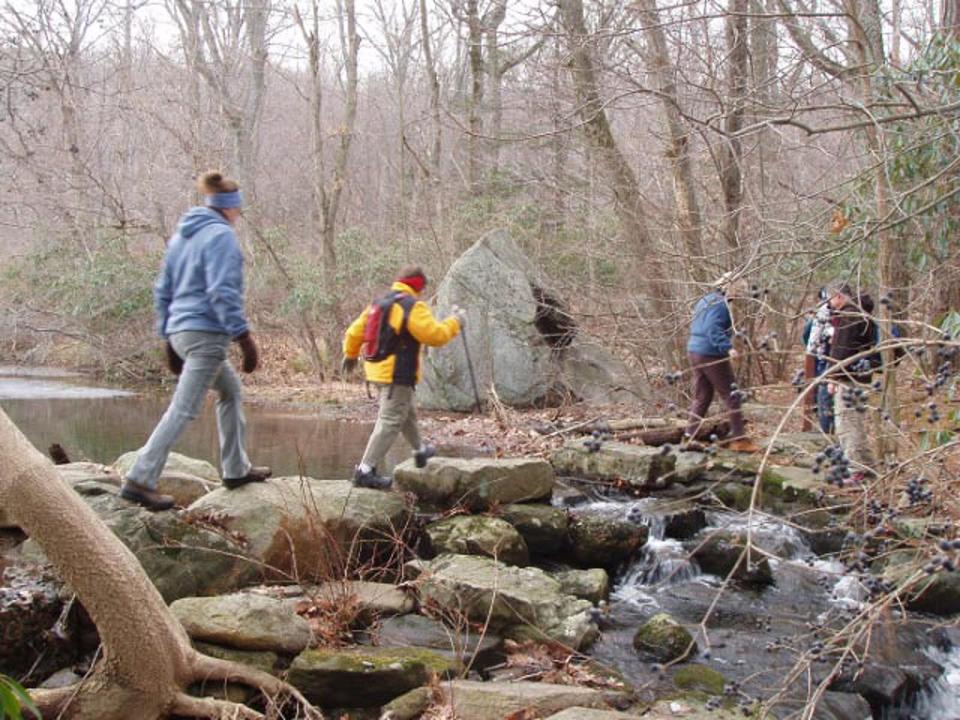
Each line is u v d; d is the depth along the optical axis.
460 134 19.48
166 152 19.20
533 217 15.65
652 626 5.36
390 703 4.34
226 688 4.29
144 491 5.24
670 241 11.84
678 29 10.13
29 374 17.41
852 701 4.81
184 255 5.32
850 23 7.09
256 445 9.88
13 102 11.19
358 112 31.31
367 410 13.31
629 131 13.80
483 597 5.39
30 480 3.75
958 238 7.27
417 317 6.38
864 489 3.92
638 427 9.68
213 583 5.25
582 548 6.74
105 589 3.88
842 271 7.12
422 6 18.88
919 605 5.93
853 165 9.53
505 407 12.38
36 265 16.58
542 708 4.31
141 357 16.97
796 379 4.10
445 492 6.85
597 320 13.81
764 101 7.54
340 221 24.81
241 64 22.39
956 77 6.97
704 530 7.32
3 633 4.57
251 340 5.36
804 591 6.29
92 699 3.98
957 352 4.24
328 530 5.88
